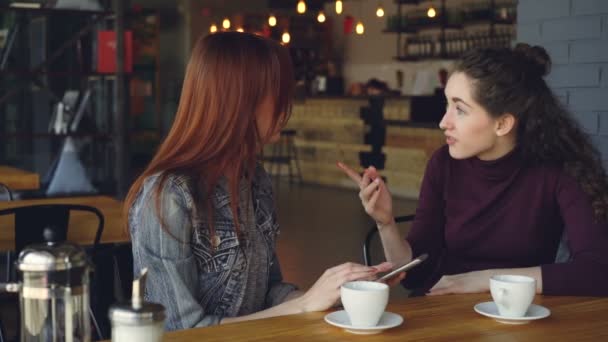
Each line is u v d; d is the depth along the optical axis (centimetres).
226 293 169
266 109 167
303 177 1200
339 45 1408
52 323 111
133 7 1349
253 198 176
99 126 681
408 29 1222
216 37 165
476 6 1127
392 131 1034
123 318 101
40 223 290
